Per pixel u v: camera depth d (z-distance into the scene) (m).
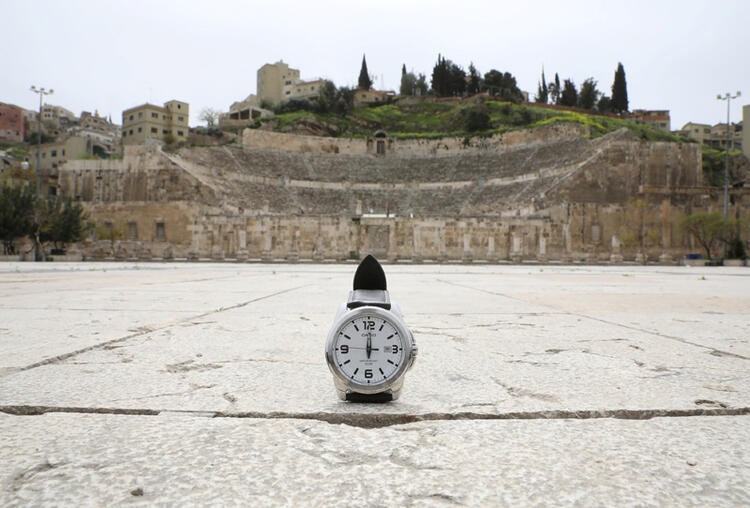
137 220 75.94
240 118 129.12
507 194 81.56
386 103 141.38
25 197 57.12
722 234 63.56
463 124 115.75
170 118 126.06
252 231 72.81
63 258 62.19
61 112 176.38
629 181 75.06
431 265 54.38
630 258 71.44
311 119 113.38
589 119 106.44
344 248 73.56
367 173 95.06
